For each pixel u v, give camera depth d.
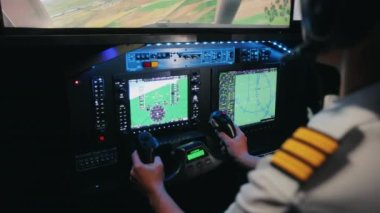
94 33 1.13
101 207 1.38
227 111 1.62
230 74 1.59
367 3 0.47
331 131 0.51
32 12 1.02
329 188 0.48
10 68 1.28
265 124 1.77
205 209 1.67
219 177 1.65
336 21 0.49
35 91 1.32
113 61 1.32
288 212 0.49
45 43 1.02
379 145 0.48
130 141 1.41
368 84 0.52
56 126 1.35
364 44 0.50
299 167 0.50
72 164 1.30
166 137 1.49
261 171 0.54
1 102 1.29
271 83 1.74
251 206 0.52
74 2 1.07
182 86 1.49
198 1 1.28
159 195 1.01
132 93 1.37
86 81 1.28
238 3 1.37
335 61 0.56
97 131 1.32
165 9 1.23
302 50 0.57
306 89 1.85
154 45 1.40
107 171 1.39
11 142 1.32
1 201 1.33
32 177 1.36
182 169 1.40
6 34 0.99
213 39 1.33
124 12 1.16
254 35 1.44
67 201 1.33
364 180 0.47
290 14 1.55
